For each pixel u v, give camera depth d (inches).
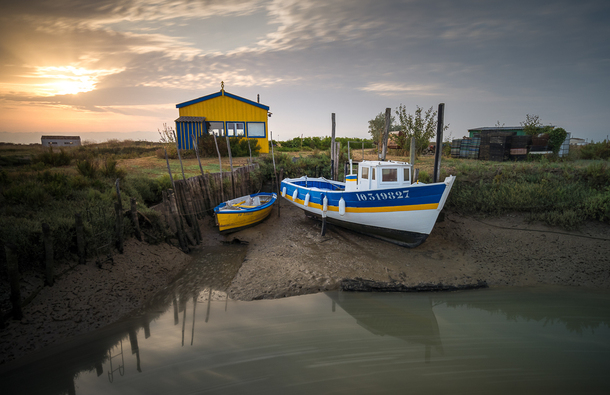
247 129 916.6
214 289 290.0
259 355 186.2
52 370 179.2
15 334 205.2
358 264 333.7
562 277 292.2
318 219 487.8
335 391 153.8
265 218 505.0
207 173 501.7
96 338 212.7
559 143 576.1
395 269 322.0
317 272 314.3
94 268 280.4
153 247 351.9
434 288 278.5
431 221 343.3
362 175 420.8
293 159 773.9
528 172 461.7
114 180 447.8
